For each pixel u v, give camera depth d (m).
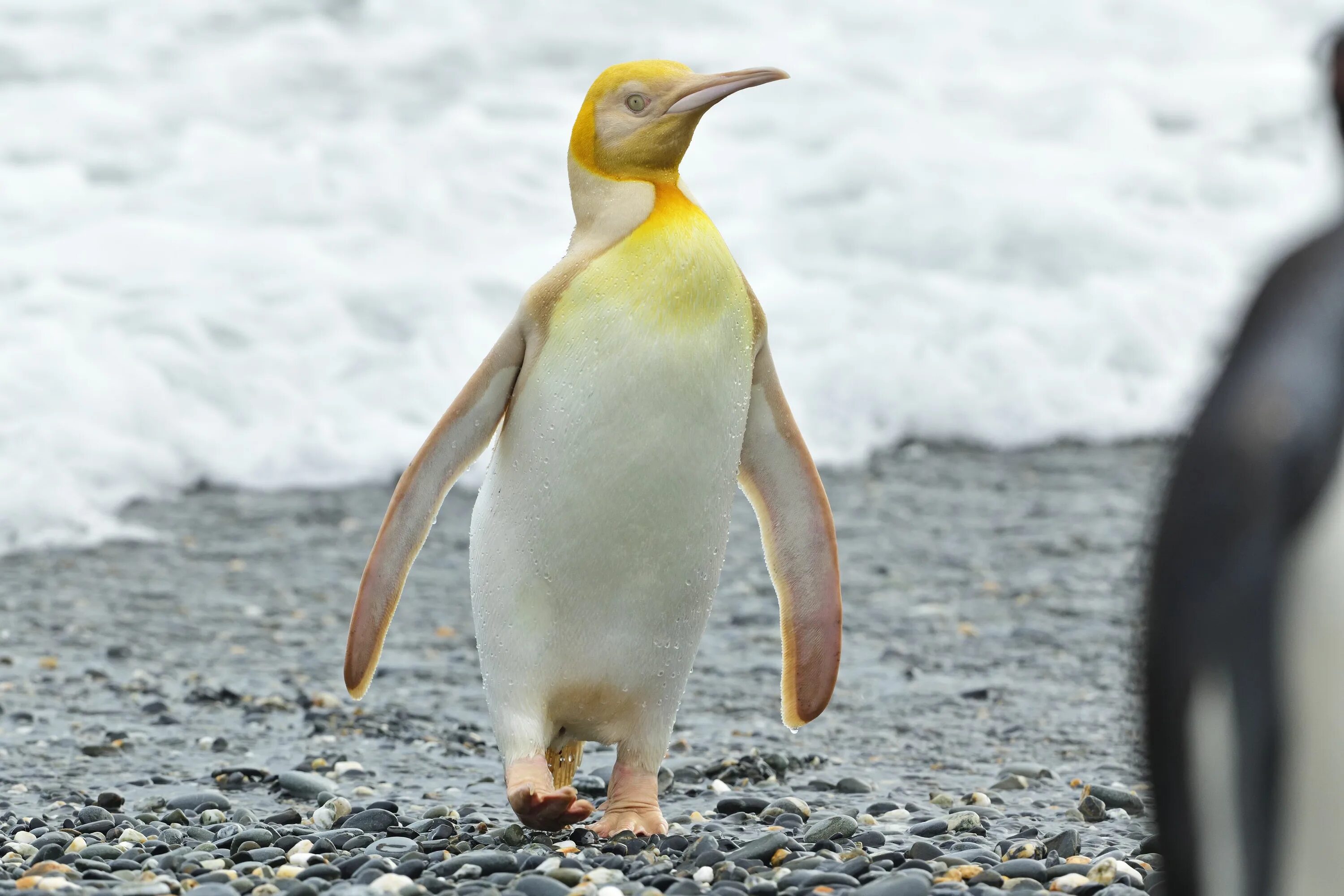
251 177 39.09
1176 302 34.78
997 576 22.25
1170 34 52.34
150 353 29.78
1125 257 37.06
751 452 12.53
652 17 51.84
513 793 11.23
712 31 51.16
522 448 11.45
